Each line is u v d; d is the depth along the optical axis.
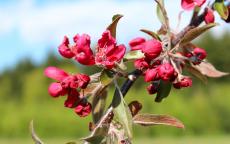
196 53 0.53
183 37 0.50
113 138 0.46
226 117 6.48
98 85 0.48
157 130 5.70
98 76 0.48
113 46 0.46
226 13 0.51
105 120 0.46
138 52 0.48
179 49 0.54
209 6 0.53
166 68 0.47
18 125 6.95
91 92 0.48
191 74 0.58
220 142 5.01
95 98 0.49
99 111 0.49
